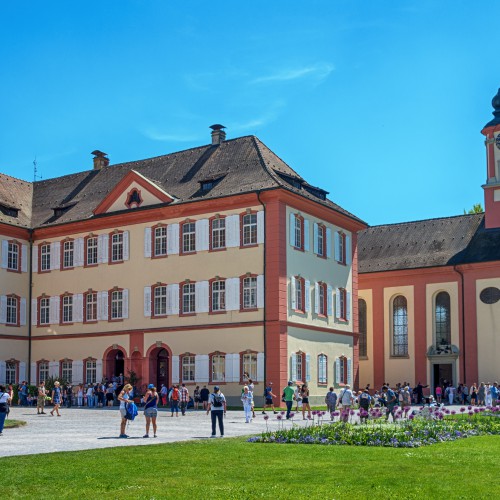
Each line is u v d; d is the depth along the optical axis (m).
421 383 70.50
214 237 58.75
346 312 64.62
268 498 16.56
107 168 72.12
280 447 25.56
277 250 55.78
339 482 18.39
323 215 62.09
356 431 28.77
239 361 56.50
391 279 73.38
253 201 56.97
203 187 60.72
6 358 65.81
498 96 74.44
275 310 55.41
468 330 68.56
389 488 17.55
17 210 69.31
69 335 65.44
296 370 56.94
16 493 17.39
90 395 58.91
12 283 66.88
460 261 69.56
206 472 20.06
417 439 26.91
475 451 24.31
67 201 70.31
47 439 30.27
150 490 17.58
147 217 62.06
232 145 63.78
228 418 44.34
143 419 43.62
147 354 60.94
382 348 73.12
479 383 67.44
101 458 22.69
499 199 72.12
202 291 58.75
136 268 62.31
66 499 16.75
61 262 66.88
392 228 78.19
